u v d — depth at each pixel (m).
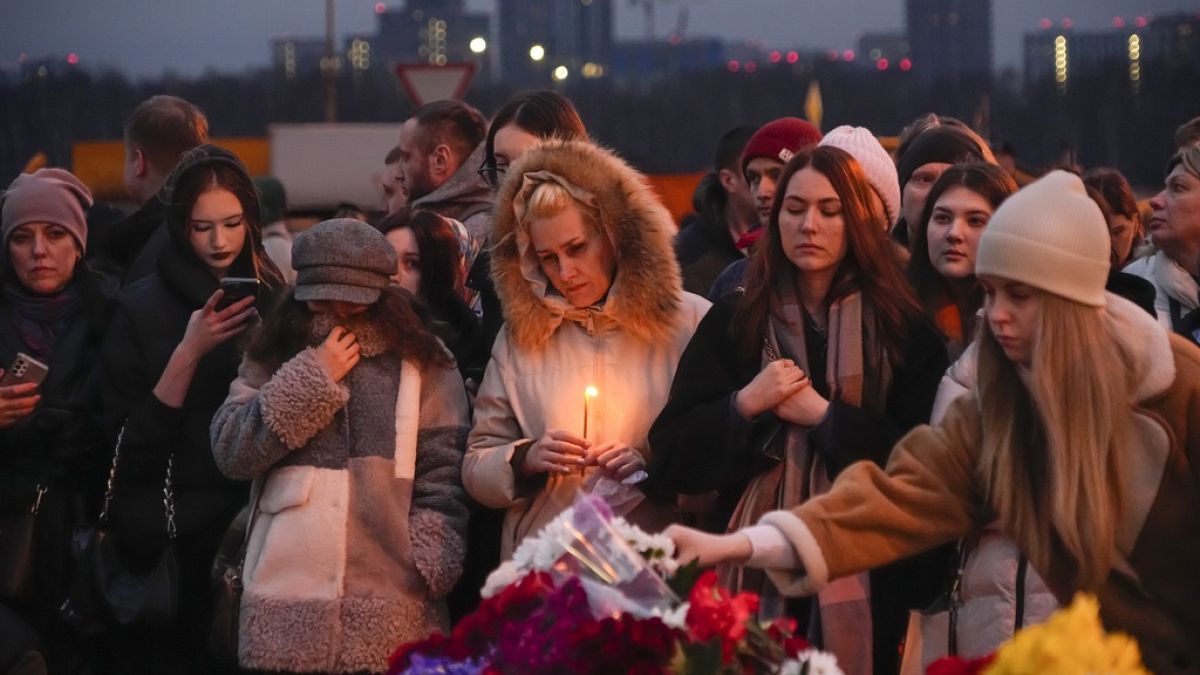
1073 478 4.15
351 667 5.44
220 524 6.11
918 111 108.25
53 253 6.48
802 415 5.04
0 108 94.31
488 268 6.07
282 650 5.43
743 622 3.77
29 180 6.54
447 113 8.00
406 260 6.57
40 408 6.27
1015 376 4.34
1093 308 4.20
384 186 9.21
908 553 4.37
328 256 5.62
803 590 4.24
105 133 97.00
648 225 5.46
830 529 4.24
